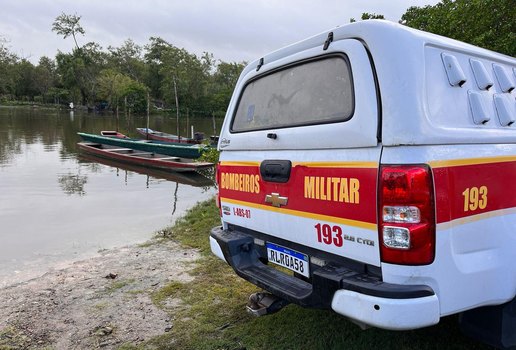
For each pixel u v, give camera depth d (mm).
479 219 2311
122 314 3869
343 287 2227
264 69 3141
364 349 3029
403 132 2070
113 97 68812
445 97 2287
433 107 2209
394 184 2062
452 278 2178
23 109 71250
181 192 12031
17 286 4688
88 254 6066
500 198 2439
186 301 4094
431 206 2064
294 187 2680
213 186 13234
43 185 12641
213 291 4281
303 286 2734
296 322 3502
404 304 2039
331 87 2514
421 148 2084
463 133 2256
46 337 3484
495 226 2404
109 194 11484
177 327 3580
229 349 3195
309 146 2557
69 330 3598
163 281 4652
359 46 2322
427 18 8992
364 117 2209
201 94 70438
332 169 2389
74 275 4996
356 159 2248
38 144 24562
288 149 2740
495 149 2439
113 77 70500
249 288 4324
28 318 3832
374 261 2189
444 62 2346
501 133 2500
